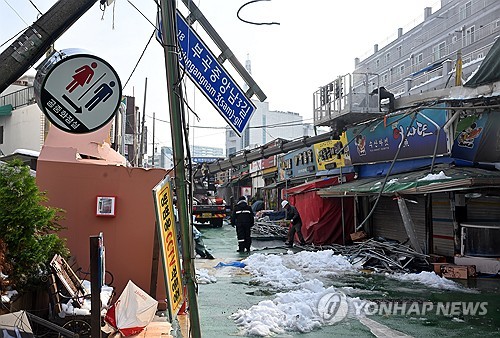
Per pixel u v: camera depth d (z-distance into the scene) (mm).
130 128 33250
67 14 4531
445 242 12211
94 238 4145
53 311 4766
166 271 3414
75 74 4289
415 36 46969
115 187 7188
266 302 7750
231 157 27609
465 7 40281
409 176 12555
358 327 6754
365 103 14828
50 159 7125
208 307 7941
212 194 32688
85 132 4375
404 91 38375
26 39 4465
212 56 4027
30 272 4941
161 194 3482
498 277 10625
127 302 4918
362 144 15664
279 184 28891
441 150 12219
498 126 10656
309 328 6637
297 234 17969
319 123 17141
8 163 5020
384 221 15352
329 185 17375
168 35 3455
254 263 12188
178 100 3490
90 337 4488
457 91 11219
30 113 22516
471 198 11742
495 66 10234
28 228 4883
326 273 11305
